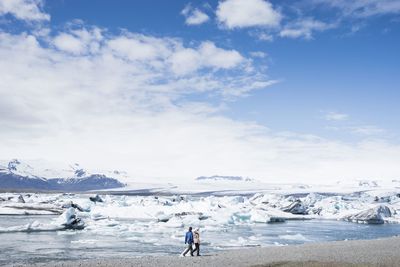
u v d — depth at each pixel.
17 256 38.06
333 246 44.97
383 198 155.12
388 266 30.23
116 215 95.00
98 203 117.69
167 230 65.38
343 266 29.73
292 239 57.78
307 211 118.38
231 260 33.97
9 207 100.75
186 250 37.38
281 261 32.94
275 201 126.12
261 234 64.12
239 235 61.69
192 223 77.38
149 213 95.56
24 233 58.38
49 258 37.06
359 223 93.94
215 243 50.94
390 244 47.06
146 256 39.22
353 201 150.12
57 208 100.56
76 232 60.72
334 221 98.31
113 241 50.75
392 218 100.19
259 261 33.53
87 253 40.62
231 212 94.38
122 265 31.14
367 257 36.22
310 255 37.47
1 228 60.16
